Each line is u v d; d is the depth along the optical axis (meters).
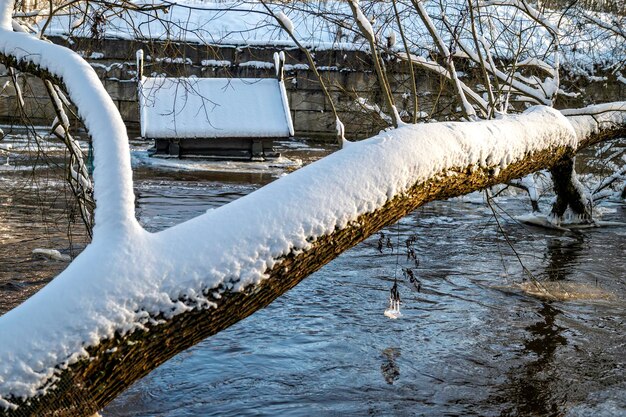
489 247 13.51
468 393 7.24
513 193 19.41
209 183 20.52
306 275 4.03
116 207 3.53
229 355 8.01
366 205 4.15
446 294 10.51
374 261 12.21
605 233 14.77
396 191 4.33
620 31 13.86
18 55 4.26
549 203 18.08
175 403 6.88
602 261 12.59
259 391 7.16
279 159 25.72
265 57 30.75
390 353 8.21
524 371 7.80
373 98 12.62
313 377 7.52
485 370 7.80
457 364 7.93
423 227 15.20
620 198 18.66
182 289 3.48
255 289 3.67
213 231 3.66
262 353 8.09
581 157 19.38
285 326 8.98
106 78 30.41
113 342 3.33
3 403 3.15
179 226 3.66
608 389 7.41
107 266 3.38
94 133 3.73
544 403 7.08
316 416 6.67
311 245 3.88
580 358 8.19
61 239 12.87
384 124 11.48
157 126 24.50
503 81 11.22
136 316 3.38
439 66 9.86
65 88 4.03
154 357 3.53
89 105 3.80
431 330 8.98
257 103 25.58
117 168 3.61
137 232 3.52
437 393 7.23
